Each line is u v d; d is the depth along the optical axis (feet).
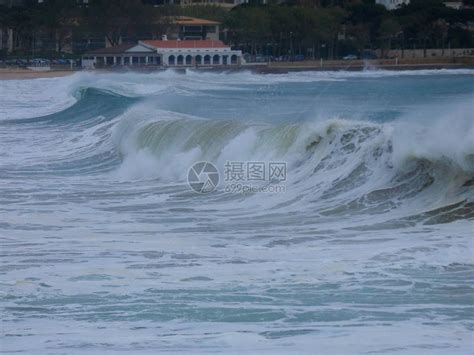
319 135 216.54
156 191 222.69
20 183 241.76
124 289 129.80
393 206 186.60
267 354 101.71
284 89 651.66
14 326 114.42
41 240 165.07
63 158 294.66
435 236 160.25
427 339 106.63
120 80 644.69
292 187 208.54
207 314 118.32
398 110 333.42
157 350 104.06
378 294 125.90
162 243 161.17
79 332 111.75
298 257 147.74
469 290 126.93
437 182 185.78
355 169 203.31
